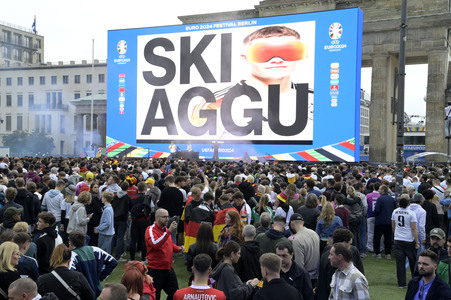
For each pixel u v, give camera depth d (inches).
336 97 1370.6
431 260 219.5
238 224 308.2
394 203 518.3
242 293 229.1
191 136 1545.3
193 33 1537.9
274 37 1440.7
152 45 1587.1
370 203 537.3
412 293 229.6
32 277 251.3
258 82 1460.4
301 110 1412.4
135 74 1614.2
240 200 387.9
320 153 1391.5
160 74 1579.7
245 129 1476.4
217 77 1509.6
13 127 3791.8
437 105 1780.3
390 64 1923.0
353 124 1352.1
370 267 484.4
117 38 1631.4
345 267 218.4
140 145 1610.5
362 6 1940.2
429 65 1807.3
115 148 1648.6
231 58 1492.4
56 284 215.8
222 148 1505.9
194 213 386.9
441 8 1836.9
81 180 557.6
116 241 511.8
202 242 285.9
